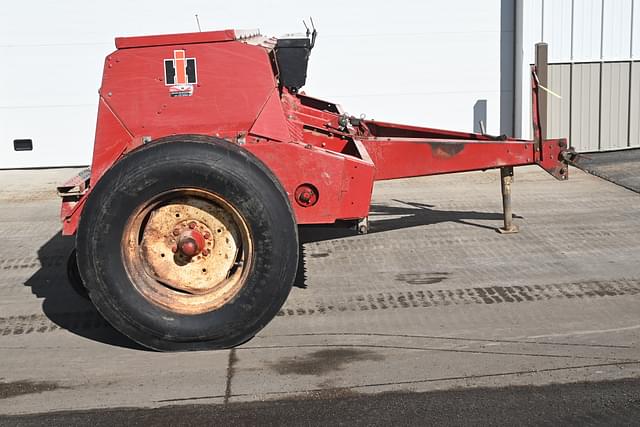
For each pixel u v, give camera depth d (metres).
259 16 11.98
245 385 4.60
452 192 9.88
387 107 12.31
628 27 12.19
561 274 6.46
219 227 5.06
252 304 4.93
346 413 4.22
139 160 4.86
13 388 4.67
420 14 12.05
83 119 12.09
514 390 4.43
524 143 6.97
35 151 12.16
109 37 11.90
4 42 11.84
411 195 9.79
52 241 8.02
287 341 5.23
